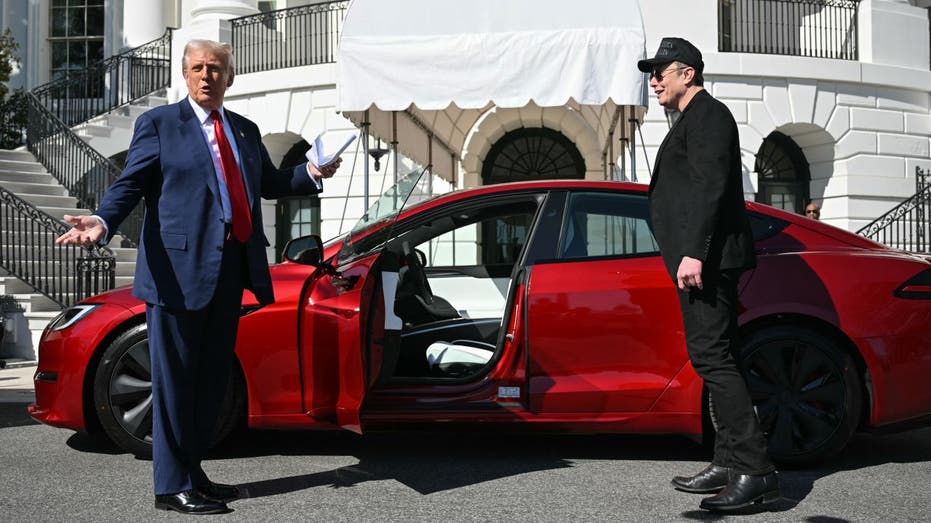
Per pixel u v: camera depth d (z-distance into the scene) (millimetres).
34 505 3090
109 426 3787
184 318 3008
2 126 14461
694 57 3180
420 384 3785
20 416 5195
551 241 3795
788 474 3592
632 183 3912
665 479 3504
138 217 12492
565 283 3686
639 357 3650
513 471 3660
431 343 4145
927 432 4637
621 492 3285
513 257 5348
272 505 3096
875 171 13086
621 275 3693
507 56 6629
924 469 3693
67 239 2732
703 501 3010
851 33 13359
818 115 12797
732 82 12461
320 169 3230
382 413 3689
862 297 3621
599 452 4086
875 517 2941
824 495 3236
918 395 3621
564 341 3658
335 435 4516
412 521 2891
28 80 17062
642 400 3639
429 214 3910
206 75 3062
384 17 6871
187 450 3049
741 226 3082
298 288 3707
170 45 14211
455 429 3715
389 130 8703
